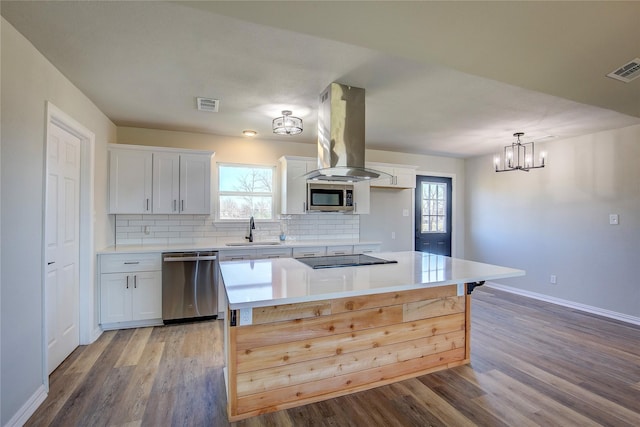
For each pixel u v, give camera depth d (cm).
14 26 183
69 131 270
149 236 402
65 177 270
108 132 359
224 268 252
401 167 505
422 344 251
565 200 439
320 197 448
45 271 215
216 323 364
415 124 374
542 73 241
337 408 210
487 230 553
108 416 199
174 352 288
